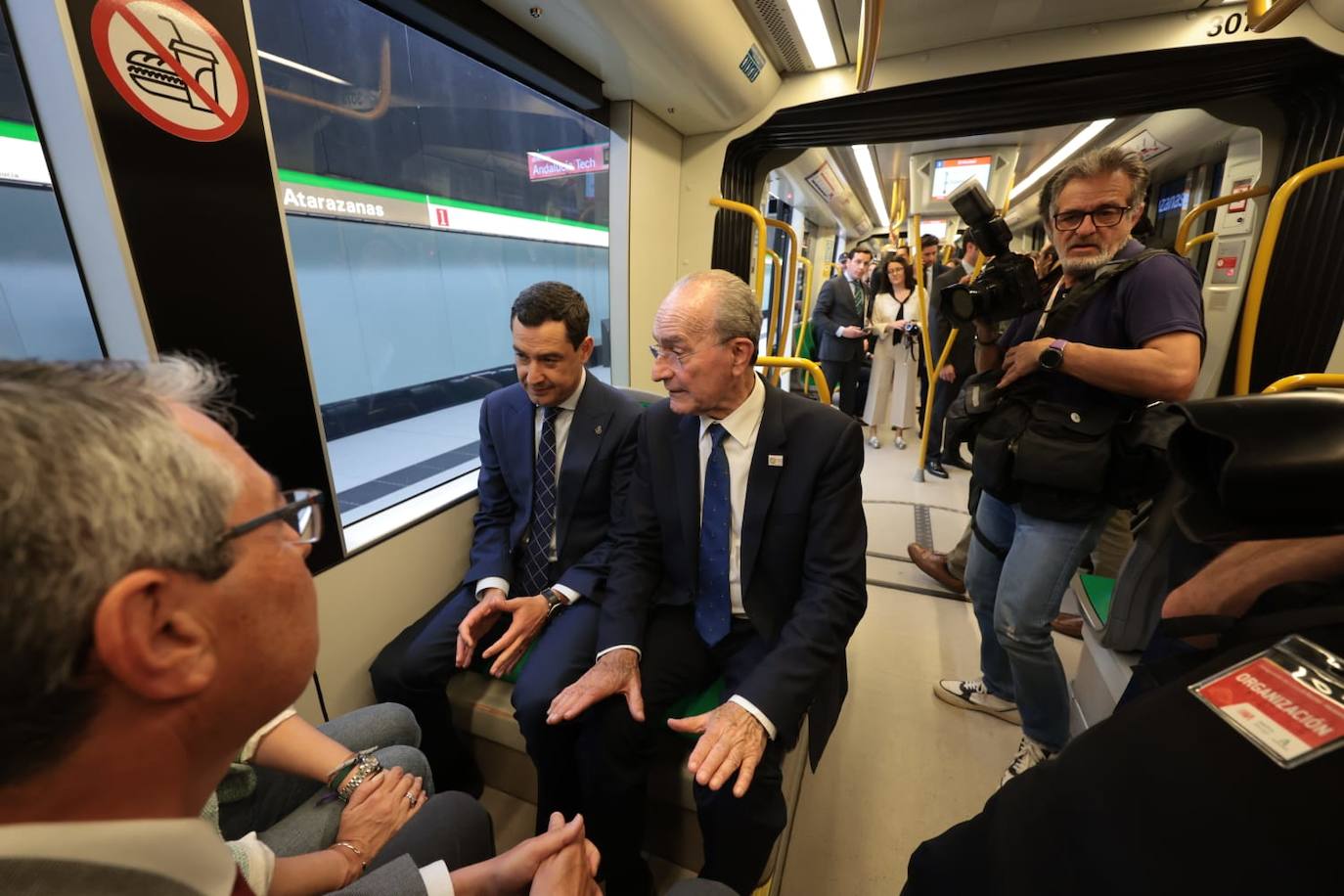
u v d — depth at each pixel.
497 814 1.45
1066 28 2.11
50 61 0.75
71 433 0.26
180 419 0.34
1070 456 1.20
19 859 0.27
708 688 1.32
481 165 2.28
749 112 2.46
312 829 0.91
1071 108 2.31
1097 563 2.13
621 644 1.22
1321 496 0.28
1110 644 1.42
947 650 2.18
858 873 1.32
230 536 0.32
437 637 1.39
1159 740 0.33
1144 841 0.30
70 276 0.86
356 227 1.85
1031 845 0.35
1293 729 0.30
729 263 2.88
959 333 3.82
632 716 1.11
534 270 2.63
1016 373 1.29
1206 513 0.33
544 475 1.54
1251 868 0.26
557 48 1.73
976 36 2.18
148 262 0.86
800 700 1.03
